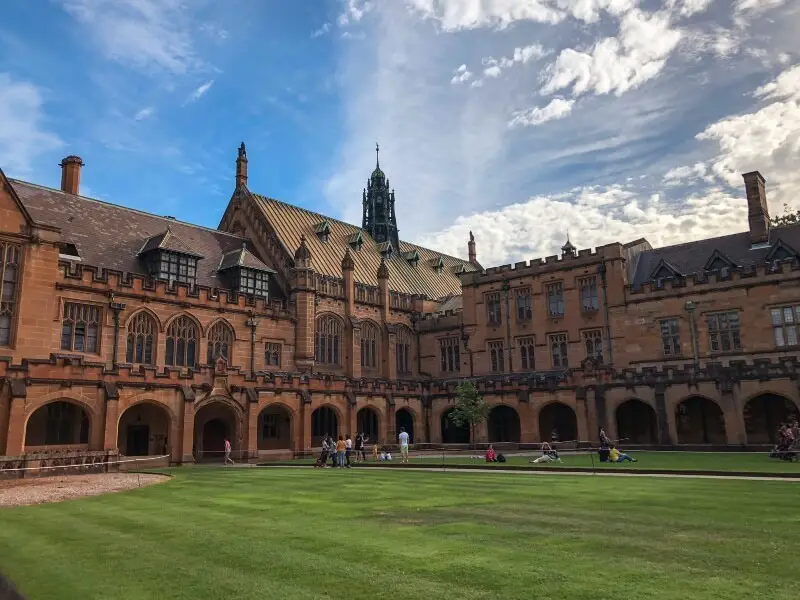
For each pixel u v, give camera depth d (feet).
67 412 128.47
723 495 57.67
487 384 179.83
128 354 142.00
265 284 179.22
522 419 171.42
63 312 132.05
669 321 172.24
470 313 211.41
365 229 261.85
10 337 122.42
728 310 163.12
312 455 154.92
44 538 42.78
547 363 193.16
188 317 154.40
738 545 35.86
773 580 28.68
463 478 81.30
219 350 161.07
